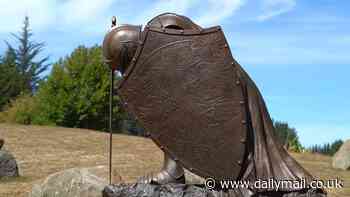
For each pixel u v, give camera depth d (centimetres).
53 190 1058
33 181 1479
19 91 5281
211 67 606
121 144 2461
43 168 1739
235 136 602
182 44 612
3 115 3628
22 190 1312
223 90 604
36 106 3444
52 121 3284
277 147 623
